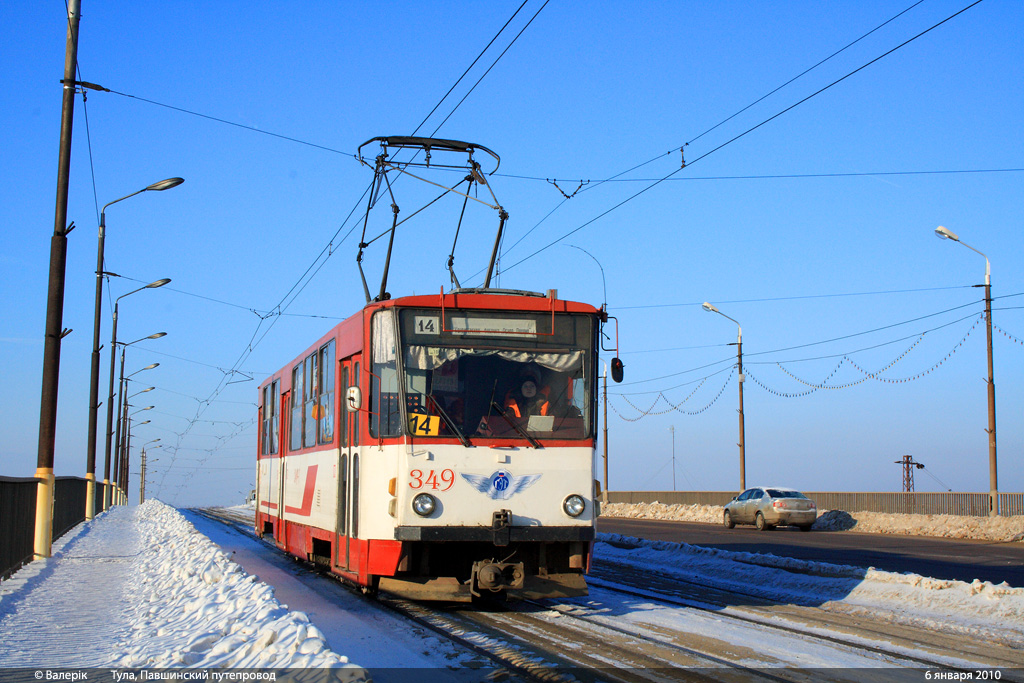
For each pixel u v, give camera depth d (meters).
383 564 9.88
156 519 37.25
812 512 31.48
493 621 10.18
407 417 9.96
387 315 10.32
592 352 10.68
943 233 28.77
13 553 15.62
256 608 8.84
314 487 13.45
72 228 18.58
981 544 23.88
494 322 10.44
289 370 16.56
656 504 45.94
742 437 39.03
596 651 8.41
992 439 28.64
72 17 18.34
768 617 10.75
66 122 18.27
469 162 14.48
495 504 9.94
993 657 8.48
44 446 18.59
